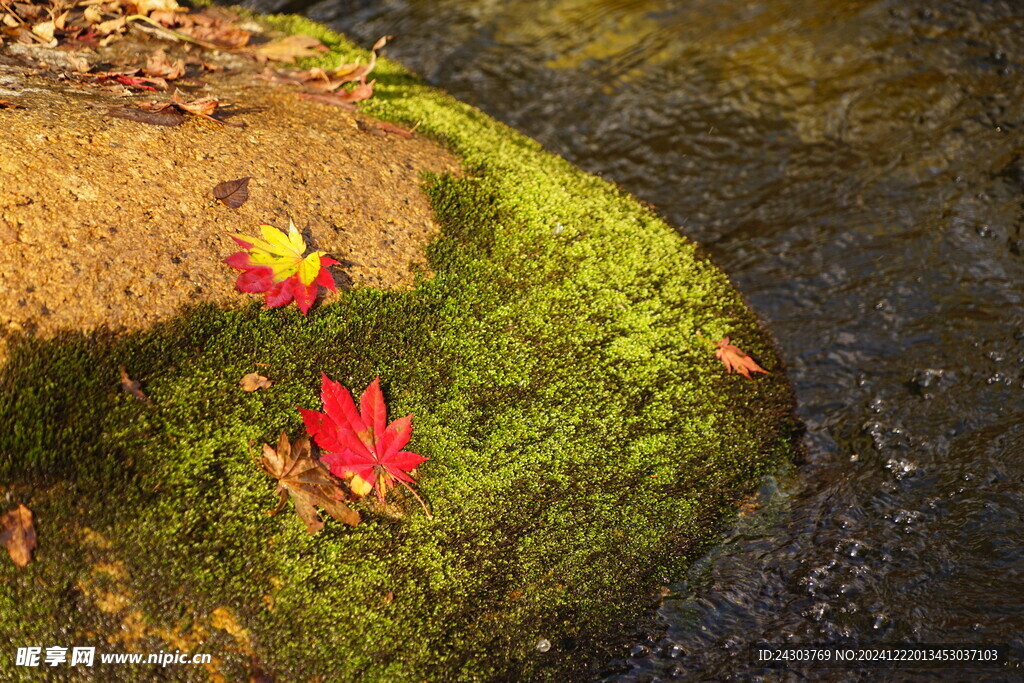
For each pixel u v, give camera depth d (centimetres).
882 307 335
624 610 227
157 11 337
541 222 288
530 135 435
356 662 197
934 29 475
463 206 283
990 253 349
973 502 257
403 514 216
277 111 295
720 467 256
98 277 217
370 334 238
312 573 201
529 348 254
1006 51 451
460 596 210
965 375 303
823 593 236
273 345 227
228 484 205
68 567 190
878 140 416
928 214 373
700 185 407
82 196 230
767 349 297
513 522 223
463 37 507
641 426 251
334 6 525
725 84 465
